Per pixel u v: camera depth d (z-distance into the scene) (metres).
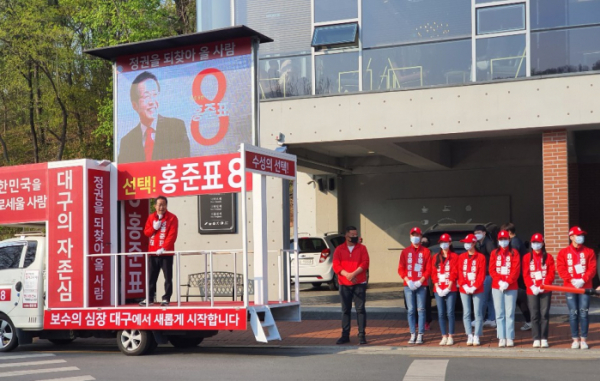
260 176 11.06
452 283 11.19
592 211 20.75
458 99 14.03
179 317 10.43
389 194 22.09
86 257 11.23
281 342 12.07
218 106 11.90
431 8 14.55
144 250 12.56
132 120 12.46
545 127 13.56
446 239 11.24
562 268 10.65
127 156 12.46
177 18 34.94
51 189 11.60
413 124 14.29
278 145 14.81
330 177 22.14
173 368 9.46
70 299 11.29
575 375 8.51
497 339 11.70
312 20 15.36
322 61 15.24
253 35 11.65
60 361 10.38
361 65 14.94
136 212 12.48
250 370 9.16
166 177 11.53
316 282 20.23
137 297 12.37
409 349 11.02
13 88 33.44
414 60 14.60
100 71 34.75
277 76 15.55
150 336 10.93
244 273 10.13
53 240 11.49
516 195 20.81
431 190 21.66
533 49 13.88
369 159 21.84
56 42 32.56
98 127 33.53
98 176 11.62
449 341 11.27
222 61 11.91
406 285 11.50
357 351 10.99
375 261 22.16
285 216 15.18
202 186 11.33
